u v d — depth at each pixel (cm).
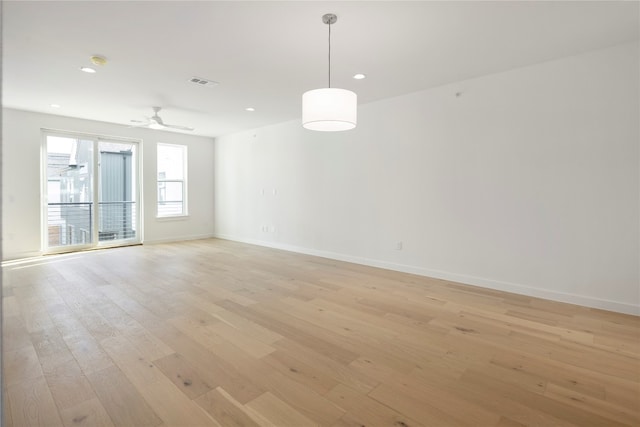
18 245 536
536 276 357
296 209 608
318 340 252
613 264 315
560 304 334
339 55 330
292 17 260
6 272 448
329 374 206
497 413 172
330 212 552
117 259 535
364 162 502
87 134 606
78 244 611
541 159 350
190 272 452
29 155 542
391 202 473
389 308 320
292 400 181
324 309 316
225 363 218
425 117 434
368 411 173
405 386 194
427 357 228
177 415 168
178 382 196
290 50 318
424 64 352
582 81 326
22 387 189
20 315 295
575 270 334
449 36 291
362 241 509
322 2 240
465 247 406
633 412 173
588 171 325
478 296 357
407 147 453
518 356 230
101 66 357
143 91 440
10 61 343
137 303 328
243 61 344
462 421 166
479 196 393
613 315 304
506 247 376
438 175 425
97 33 286
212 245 682
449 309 318
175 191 753
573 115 331
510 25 272
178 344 243
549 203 347
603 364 220
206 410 172
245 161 714
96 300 336
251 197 702
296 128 604
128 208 682
